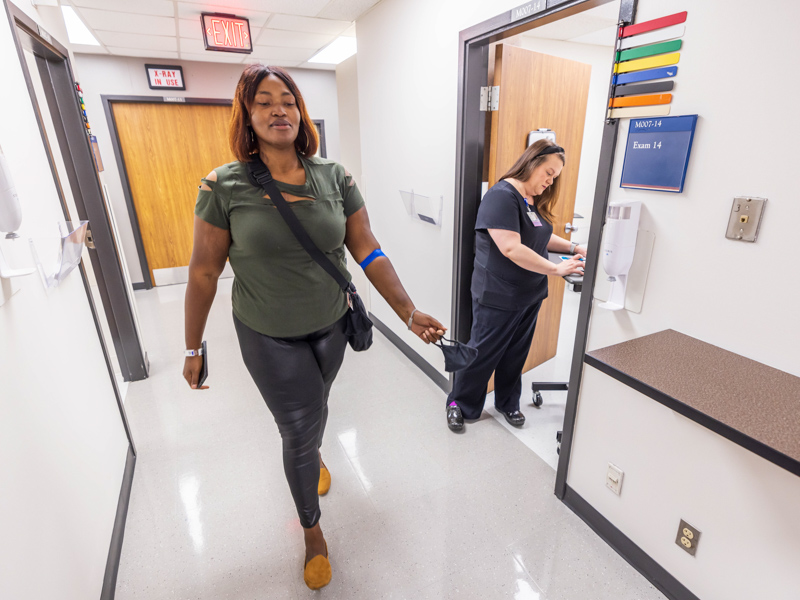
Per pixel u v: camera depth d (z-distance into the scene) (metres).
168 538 1.53
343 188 1.25
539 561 1.42
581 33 3.43
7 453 0.87
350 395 2.43
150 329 3.45
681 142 1.09
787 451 0.82
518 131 2.06
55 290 1.33
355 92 3.06
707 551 1.14
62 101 2.08
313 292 1.20
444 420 2.19
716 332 1.13
